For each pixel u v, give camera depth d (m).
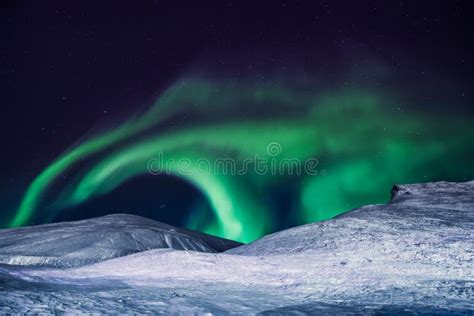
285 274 10.48
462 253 13.27
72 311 5.49
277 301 6.88
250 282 9.34
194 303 6.43
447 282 9.05
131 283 8.98
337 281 9.36
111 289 7.95
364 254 13.95
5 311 5.32
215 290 8.07
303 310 6.05
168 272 10.87
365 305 6.49
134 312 5.56
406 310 6.04
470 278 9.77
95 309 5.67
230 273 10.64
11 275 8.95
